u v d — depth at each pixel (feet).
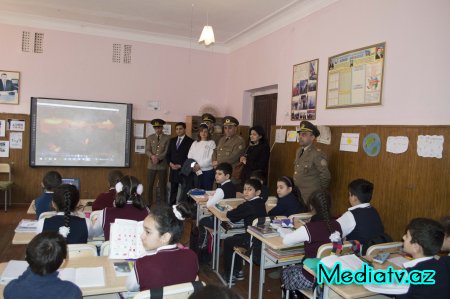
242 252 9.56
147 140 19.54
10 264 5.62
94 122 19.67
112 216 7.50
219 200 11.48
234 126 16.26
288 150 15.26
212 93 22.16
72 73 19.35
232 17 16.78
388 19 10.36
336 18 12.61
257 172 12.69
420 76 9.32
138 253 6.25
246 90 19.85
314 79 13.74
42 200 8.74
